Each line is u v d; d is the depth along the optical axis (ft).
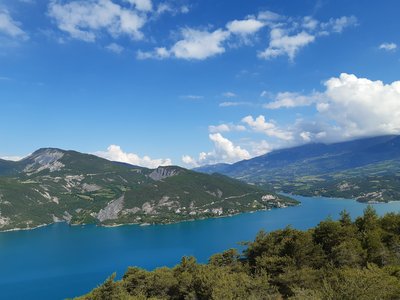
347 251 280.31
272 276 283.38
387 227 338.54
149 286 326.03
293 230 360.07
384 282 170.50
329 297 163.02
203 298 262.26
